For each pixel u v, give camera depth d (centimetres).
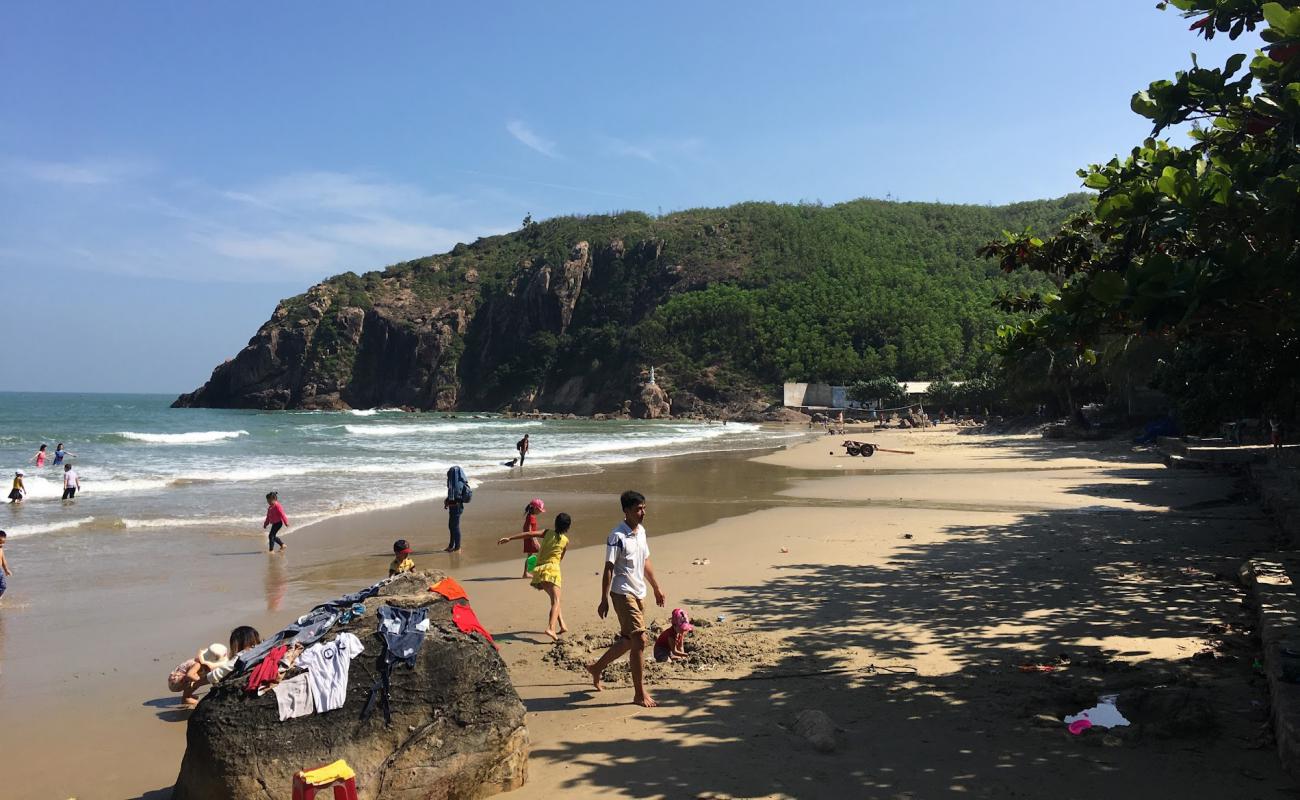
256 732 430
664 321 15025
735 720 586
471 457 3806
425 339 17412
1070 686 631
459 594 527
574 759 524
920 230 17975
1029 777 463
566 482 2688
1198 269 565
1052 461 3334
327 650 455
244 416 11494
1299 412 2830
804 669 709
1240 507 1741
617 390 14638
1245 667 652
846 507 1989
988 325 12675
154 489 2362
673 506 2048
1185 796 428
